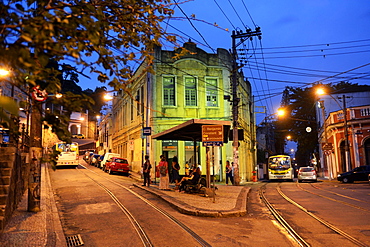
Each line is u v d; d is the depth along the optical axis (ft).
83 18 12.46
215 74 96.89
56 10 12.41
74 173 93.20
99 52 14.64
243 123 118.21
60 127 14.12
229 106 96.43
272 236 25.93
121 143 135.13
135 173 103.76
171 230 27.20
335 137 120.78
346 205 40.86
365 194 53.62
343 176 94.53
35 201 34.12
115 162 96.48
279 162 121.19
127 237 25.29
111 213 34.88
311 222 30.94
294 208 39.47
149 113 90.53
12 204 31.58
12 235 24.30
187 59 94.84
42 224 28.50
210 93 95.86
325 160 149.59
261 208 40.06
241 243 23.75
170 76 93.15
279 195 55.01
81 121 244.01
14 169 32.65
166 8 18.37
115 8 16.98
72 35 12.58
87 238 25.43
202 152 92.07
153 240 24.25
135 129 108.06
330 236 25.52
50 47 11.26
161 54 93.15
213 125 41.11
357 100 144.66
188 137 58.29
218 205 38.45
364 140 108.37
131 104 117.19
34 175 34.42
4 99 10.50
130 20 17.61
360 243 23.25
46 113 14.10
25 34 10.50
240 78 116.06
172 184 69.82
